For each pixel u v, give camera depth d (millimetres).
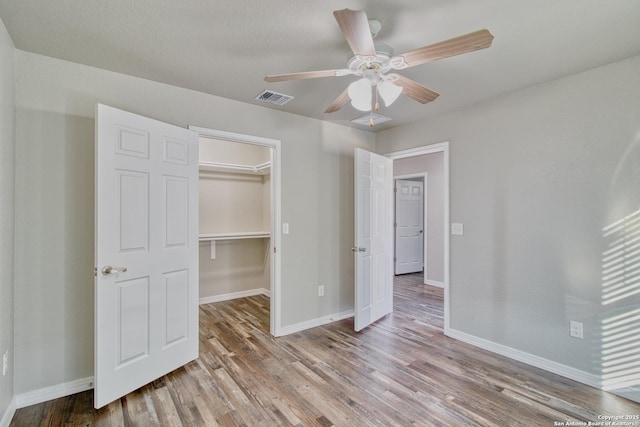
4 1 1612
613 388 2262
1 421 1829
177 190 2568
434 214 5723
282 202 3359
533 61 2246
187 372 2545
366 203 3580
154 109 2592
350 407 2084
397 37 1944
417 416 1988
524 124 2738
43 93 2180
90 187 2340
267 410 2053
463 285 3182
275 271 3326
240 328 3551
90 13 1716
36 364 2146
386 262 3996
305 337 3287
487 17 1742
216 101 2908
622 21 1774
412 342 3148
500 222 2906
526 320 2729
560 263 2537
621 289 2244
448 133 3332
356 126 3910
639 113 2176
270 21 1784
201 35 1933
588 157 2395
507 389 2299
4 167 1863
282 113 3354
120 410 2057
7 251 1928
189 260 2674
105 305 2057
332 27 1843
